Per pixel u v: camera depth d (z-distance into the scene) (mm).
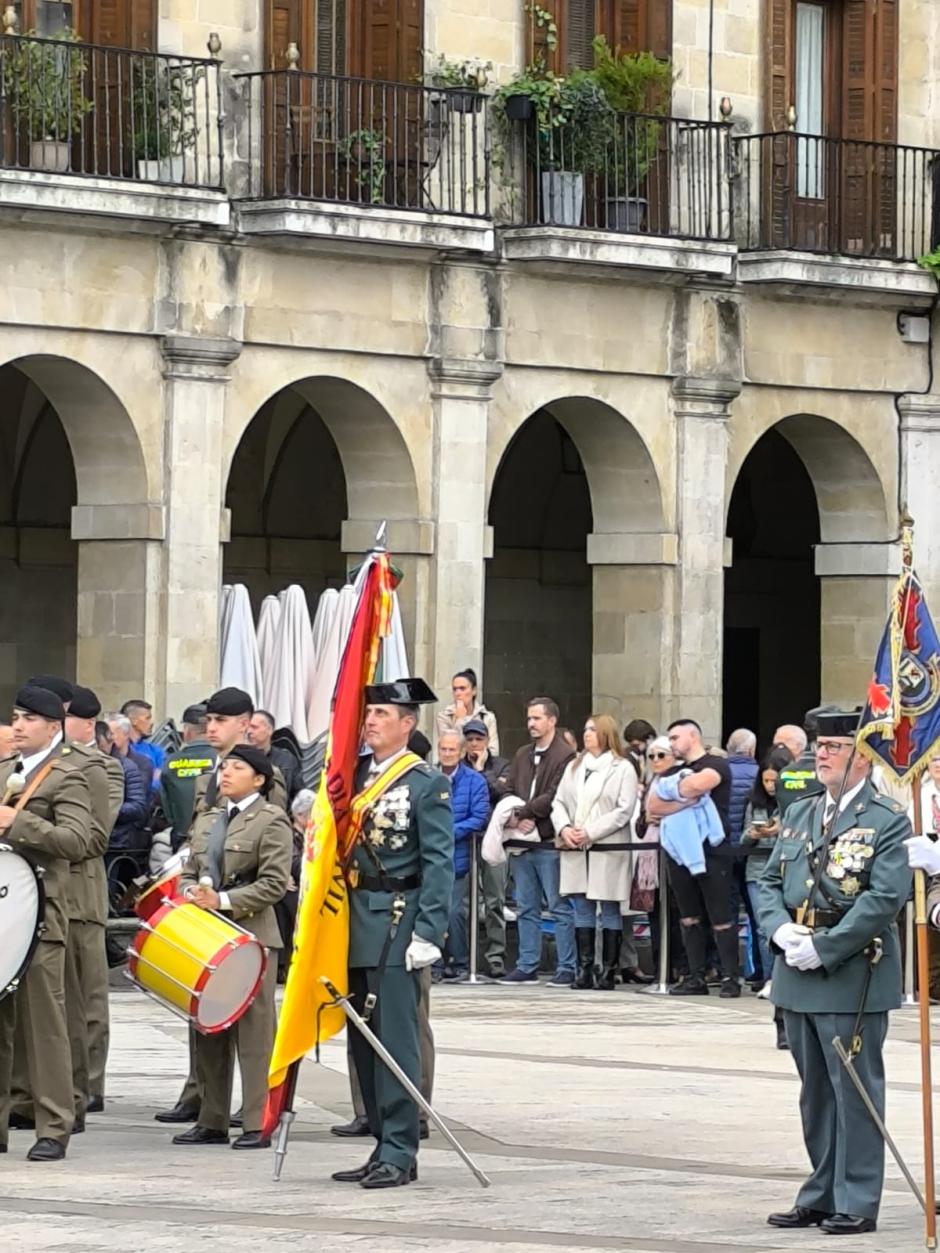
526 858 29375
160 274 33875
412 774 16781
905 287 39719
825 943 15344
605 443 38406
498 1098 20562
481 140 36438
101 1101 19688
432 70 36062
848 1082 15367
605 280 37594
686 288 38406
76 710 19250
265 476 43625
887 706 15484
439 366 36219
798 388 39719
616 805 28641
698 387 38469
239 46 34625
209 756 24125
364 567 16969
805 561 48750
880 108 40281
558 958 29312
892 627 15609
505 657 46594
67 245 33156
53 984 17578
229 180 34438
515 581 46625
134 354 33844
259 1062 18172
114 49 32969
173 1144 18312
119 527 34094
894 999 15570
